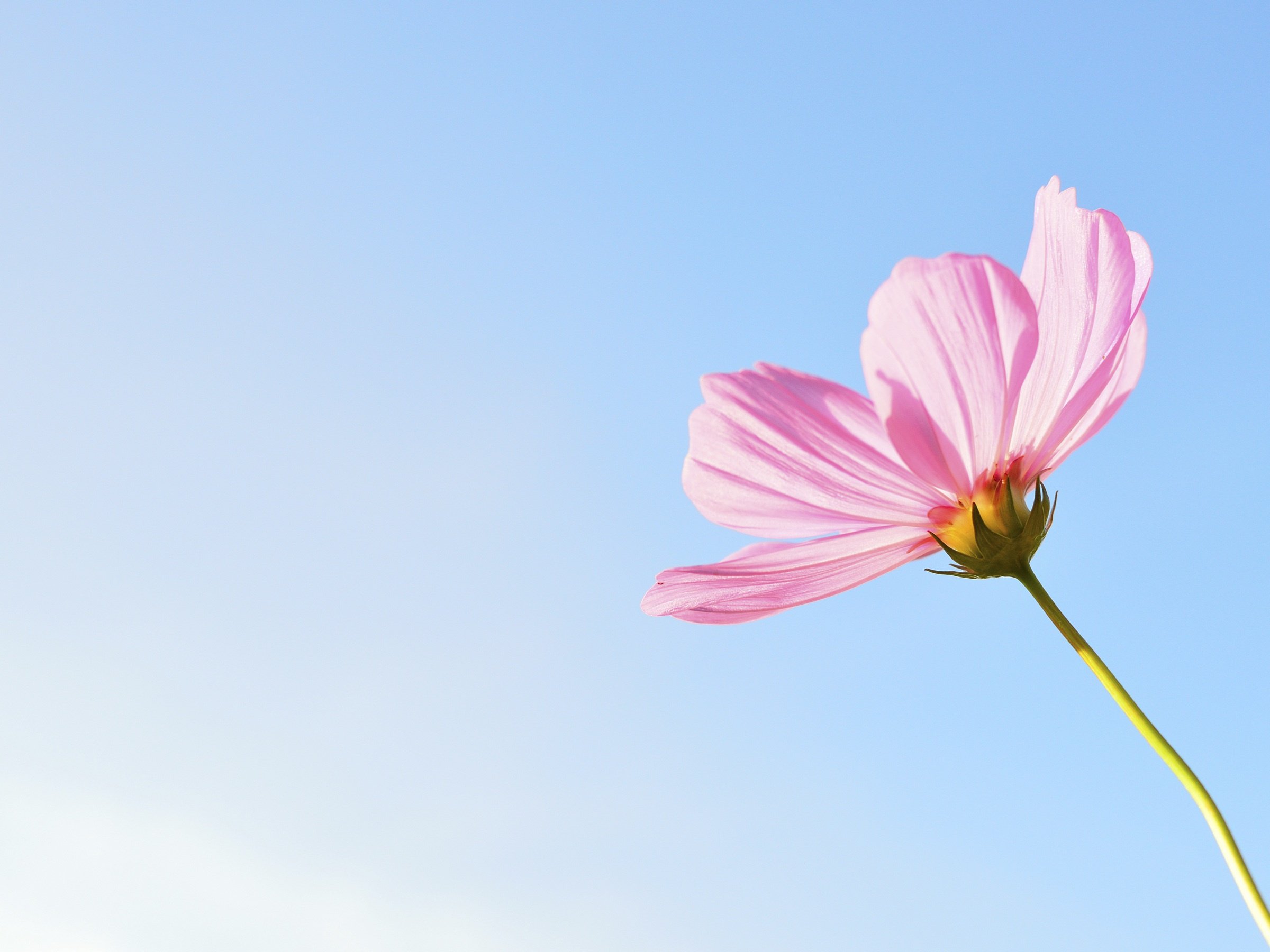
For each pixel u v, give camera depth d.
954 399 0.31
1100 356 0.31
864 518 0.32
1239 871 0.27
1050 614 0.31
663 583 0.33
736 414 0.32
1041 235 0.31
